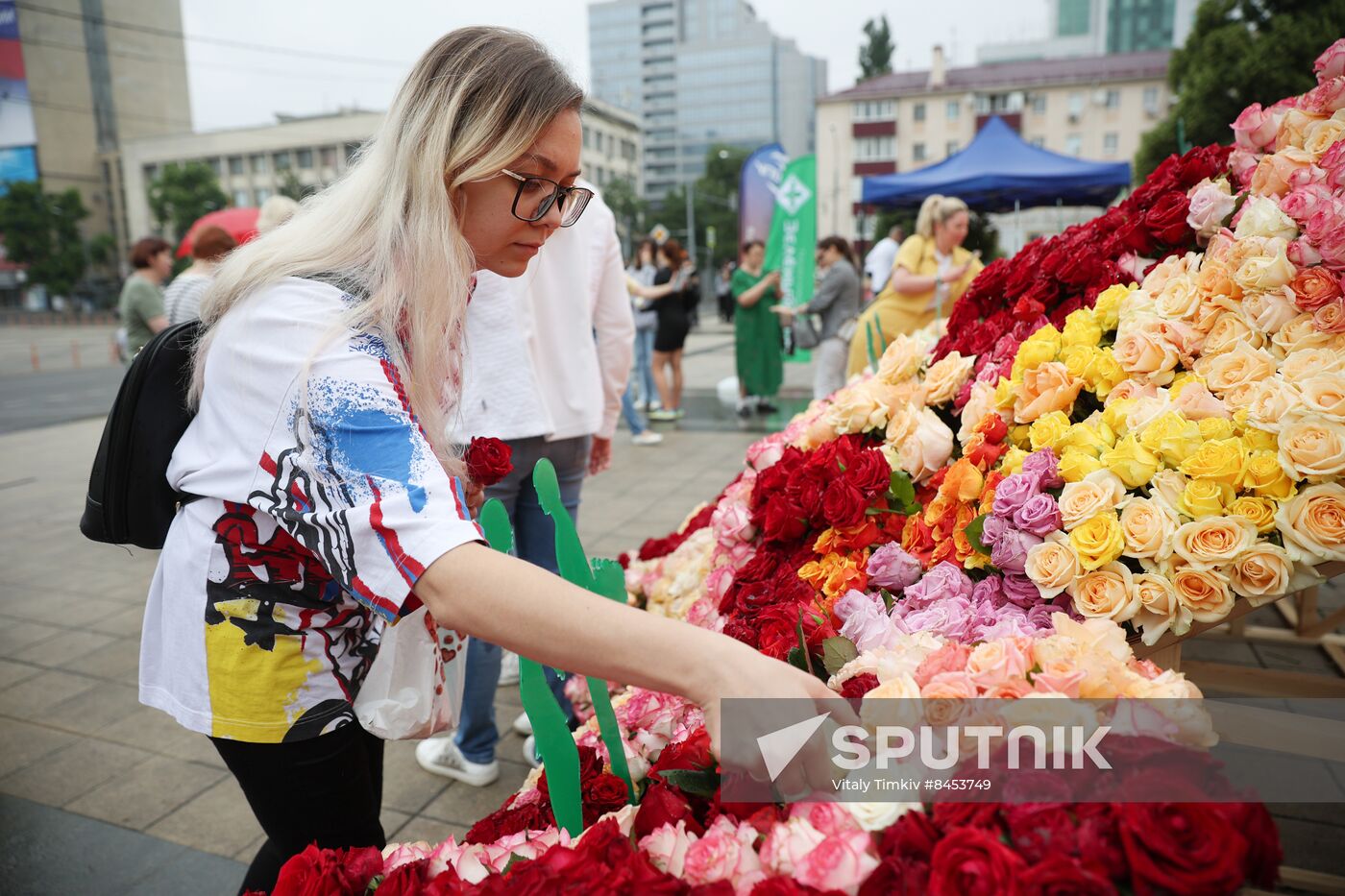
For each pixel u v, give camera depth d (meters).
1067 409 1.50
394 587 0.89
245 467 1.01
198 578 1.10
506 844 1.02
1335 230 1.27
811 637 1.24
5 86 61.44
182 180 56.34
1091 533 1.24
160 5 71.00
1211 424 1.27
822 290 7.01
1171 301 1.48
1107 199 9.22
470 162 1.01
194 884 2.09
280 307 1.00
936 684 0.93
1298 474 1.17
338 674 1.15
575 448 2.48
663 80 141.25
